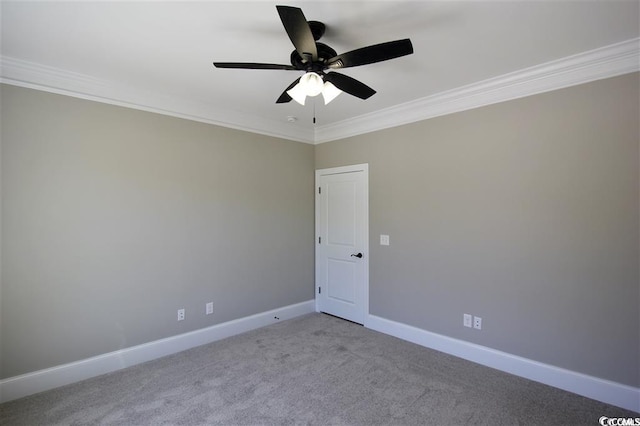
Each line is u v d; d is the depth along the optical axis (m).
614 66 2.23
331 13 1.80
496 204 2.80
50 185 2.51
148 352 2.97
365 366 2.84
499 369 2.77
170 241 3.13
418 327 3.33
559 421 2.10
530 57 2.33
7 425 2.06
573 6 1.75
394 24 1.91
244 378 2.63
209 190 3.41
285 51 2.24
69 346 2.59
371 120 3.69
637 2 1.71
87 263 2.68
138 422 2.09
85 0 1.68
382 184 3.65
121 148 2.85
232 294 3.59
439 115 3.16
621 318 2.24
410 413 2.18
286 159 4.13
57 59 2.35
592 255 2.35
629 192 2.21
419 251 3.33
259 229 3.85
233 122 3.57
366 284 3.82
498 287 2.79
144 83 2.78
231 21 1.88
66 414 2.17
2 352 2.34
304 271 4.34
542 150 2.56
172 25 1.92
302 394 2.40
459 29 1.97
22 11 1.77
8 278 2.36
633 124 2.19
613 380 2.27
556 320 2.50
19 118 2.39
